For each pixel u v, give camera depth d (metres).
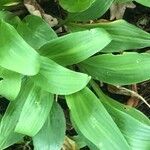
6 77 0.48
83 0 0.51
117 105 0.55
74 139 0.58
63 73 0.47
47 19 0.58
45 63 0.47
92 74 0.53
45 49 0.50
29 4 0.57
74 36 0.48
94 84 0.56
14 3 0.56
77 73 0.46
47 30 0.53
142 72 0.50
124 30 0.54
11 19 0.54
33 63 0.43
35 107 0.50
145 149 0.51
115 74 0.52
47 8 0.62
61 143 0.53
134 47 0.54
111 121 0.49
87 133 0.49
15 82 0.48
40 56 0.45
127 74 0.51
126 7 0.62
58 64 0.49
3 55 0.44
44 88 0.48
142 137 0.51
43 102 0.50
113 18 0.61
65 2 0.53
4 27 0.45
